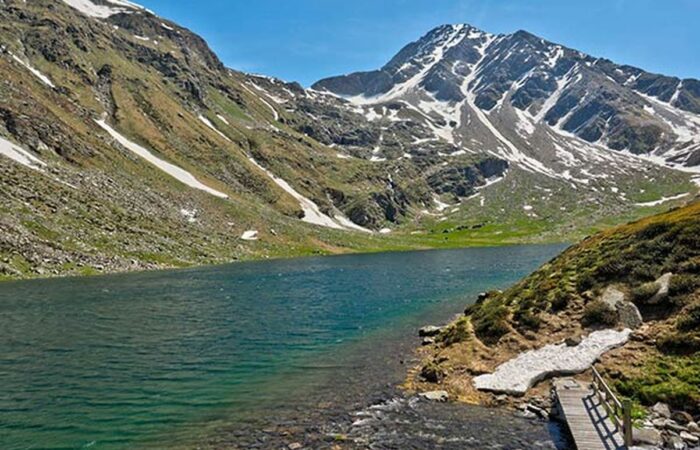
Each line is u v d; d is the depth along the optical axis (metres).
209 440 21.92
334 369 32.97
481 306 43.66
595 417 22.58
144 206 134.50
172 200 152.25
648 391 24.48
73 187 120.31
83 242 97.50
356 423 23.77
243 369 33.03
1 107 132.25
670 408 23.38
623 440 20.14
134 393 28.25
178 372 32.31
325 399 27.19
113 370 32.66
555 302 35.69
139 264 99.06
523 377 28.50
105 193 128.38
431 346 38.47
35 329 44.72
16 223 90.62
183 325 47.03
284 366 33.75
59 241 93.25
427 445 21.23
